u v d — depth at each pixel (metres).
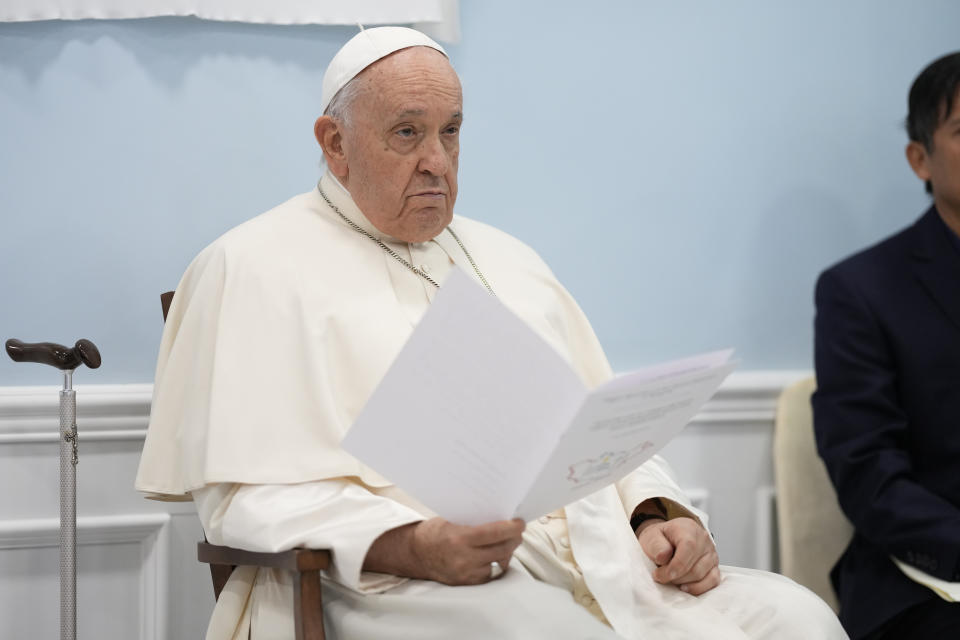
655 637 3.55
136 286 4.94
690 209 5.80
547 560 3.73
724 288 5.87
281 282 3.92
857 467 4.98
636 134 5.70
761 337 5.94
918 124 5.18
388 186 3.99
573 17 5.56
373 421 3.02
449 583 3.29
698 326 5.82
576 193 5.60
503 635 3.07
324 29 5.14
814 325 5.52
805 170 6.01
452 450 3.09
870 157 6.13
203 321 3.92
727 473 5.76
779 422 5.66
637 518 4.07
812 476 5.61
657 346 5.75
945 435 5.07
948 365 5.09
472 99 5.40
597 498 3.93
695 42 5.79
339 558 3.29
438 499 3.20
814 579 5.52
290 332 3.85
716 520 5.75
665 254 5.76
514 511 3.23
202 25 4.98
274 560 3.37
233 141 5.05
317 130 4.17
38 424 4.73
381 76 3.94
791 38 5.97
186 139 4.99
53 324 4.86
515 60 5.47
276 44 5.08
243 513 3.50
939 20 6.15
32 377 4.79
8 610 4.72
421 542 3.28
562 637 3.05
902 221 6.20
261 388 3.74
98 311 4.90
